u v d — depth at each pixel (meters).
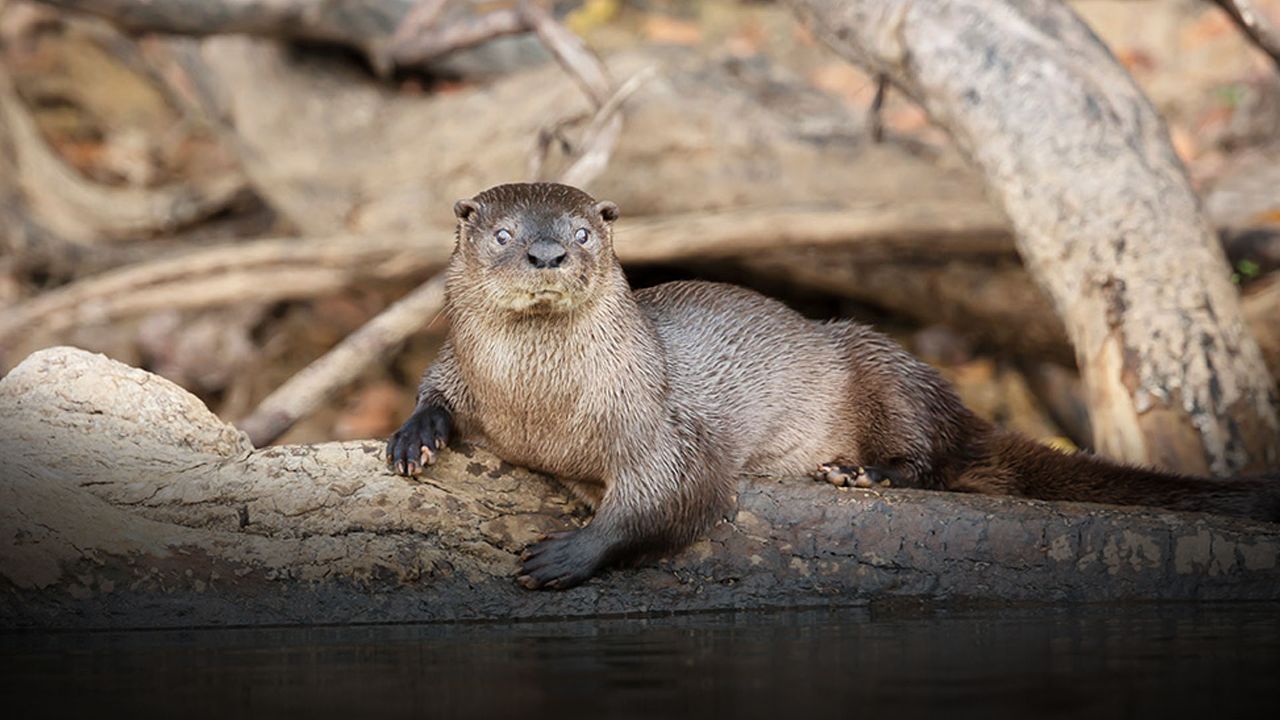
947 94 11.63
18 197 18.28
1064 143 11.16
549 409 8.17
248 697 5.84
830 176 15.77
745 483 8.65
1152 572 8.39
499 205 8.21
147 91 20.41
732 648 6.90
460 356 8.36
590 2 19.45
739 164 15.86
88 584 7.79
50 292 17.81
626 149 15.90
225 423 9.08
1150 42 18.72
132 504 8.09
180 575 7.89
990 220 14.62
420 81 17.78
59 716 5.51
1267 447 10.45
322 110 16.94
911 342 16.64
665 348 8.71
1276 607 8.12
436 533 8.21
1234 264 14.80
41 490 7.91
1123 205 10.92
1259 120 17.25
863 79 18.36
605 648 6.96
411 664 6.57
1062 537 8.40
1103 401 10.72
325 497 8.16
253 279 15.91
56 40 19.95
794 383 9.25
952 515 8.44
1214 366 10.51
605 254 8.17
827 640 7.14
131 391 8.66
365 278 15.81
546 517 8.45
